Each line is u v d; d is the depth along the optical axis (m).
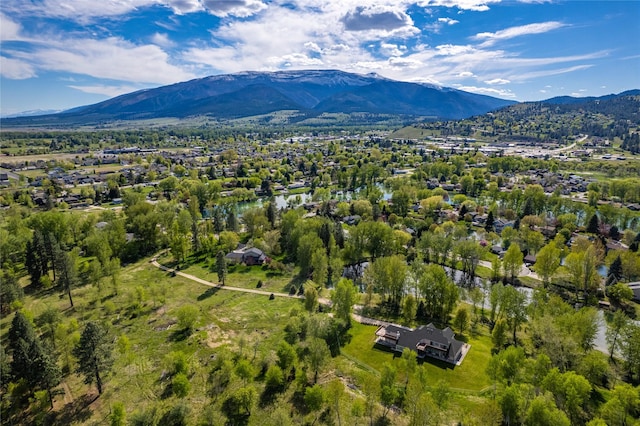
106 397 71.31
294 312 101.88
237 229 183.12
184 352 85.38
